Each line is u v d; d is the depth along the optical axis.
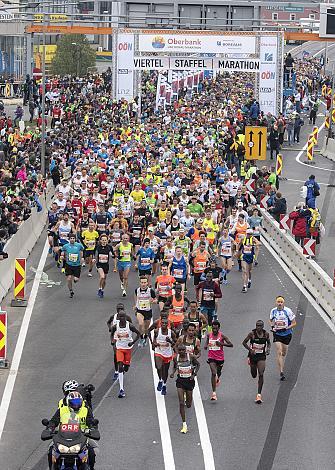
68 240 85.19
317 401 58.97
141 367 65.06
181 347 53.84
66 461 41.72
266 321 76.38
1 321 64.12
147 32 191.00
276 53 190.00
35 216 110.69
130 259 84.00
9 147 144.75
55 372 63.50
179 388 53.72
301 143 191.00
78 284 88.56
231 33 190.12
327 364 66.25
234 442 52.25
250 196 118.00
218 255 96.75
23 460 49.44
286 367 65.31
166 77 194.88
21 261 80.44
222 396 59.56
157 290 73.25
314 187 116.94
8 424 54.41
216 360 58.59
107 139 153.12
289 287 88.88
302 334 73.31
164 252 81.94
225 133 160.25
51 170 137.62
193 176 117.50
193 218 95.69
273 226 109.38
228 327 74.25
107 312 78.81
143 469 48.47
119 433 53.22
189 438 52.75
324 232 111.31
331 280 81.75
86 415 43.38
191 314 61.25
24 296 82.62
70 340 70.75
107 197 112.88
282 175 156.00
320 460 50.00
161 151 144.25
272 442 52.31
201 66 191.25
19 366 64.69
